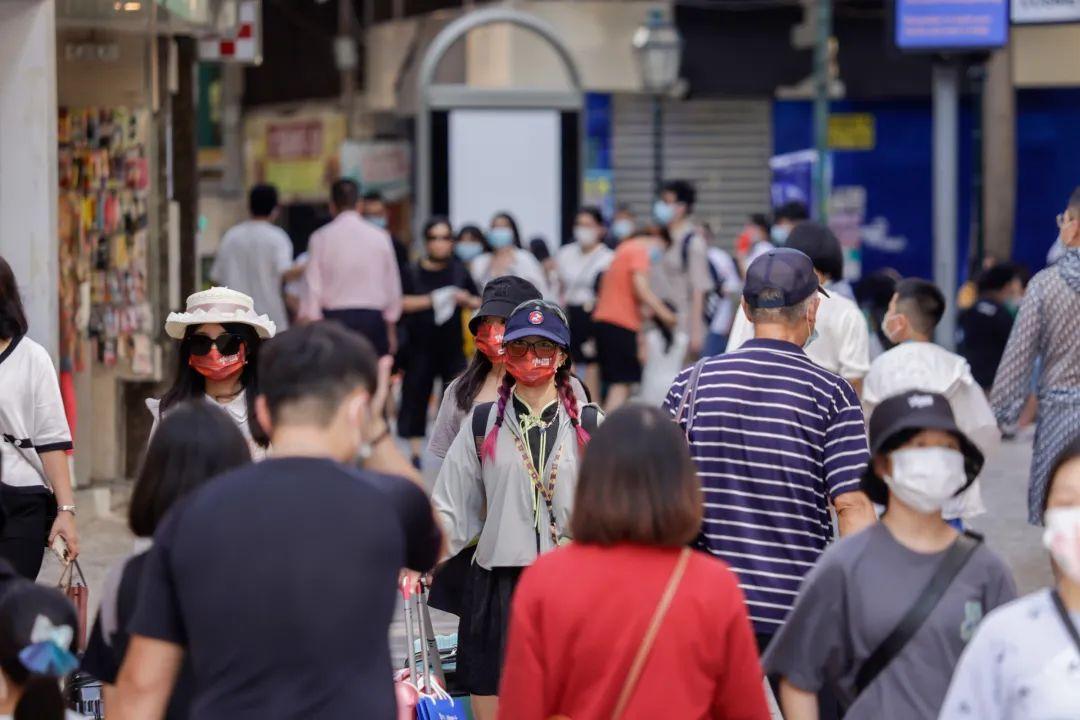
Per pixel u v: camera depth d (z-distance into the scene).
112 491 32.97
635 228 48.97
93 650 11.36
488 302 17.45
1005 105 61.12
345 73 73.44
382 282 34.38
